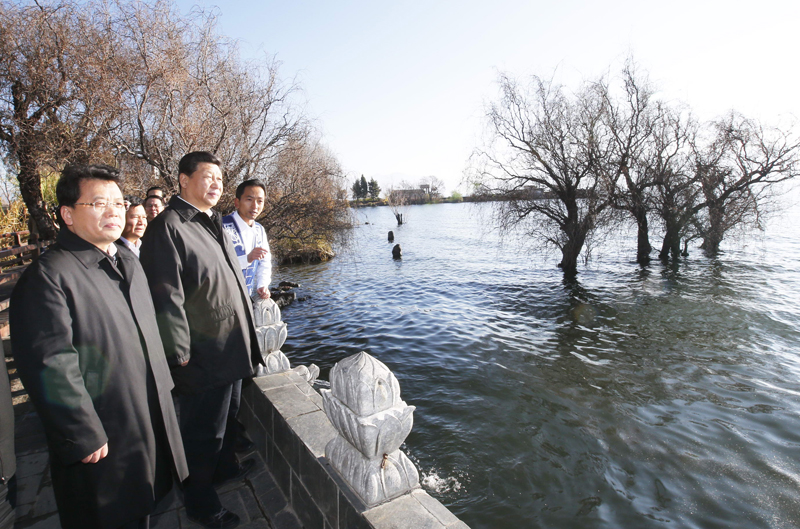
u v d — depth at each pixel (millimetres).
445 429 6320
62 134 8891
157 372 2031
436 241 34125
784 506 4742
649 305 13562
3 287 9398
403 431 1905
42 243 11000
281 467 2721
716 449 5855
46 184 14352
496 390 7668
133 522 1953
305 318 12859
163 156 9992
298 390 3072
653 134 18656
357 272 20906
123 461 1832
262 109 12055
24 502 2697
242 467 2910
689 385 7902
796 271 17703
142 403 1907
